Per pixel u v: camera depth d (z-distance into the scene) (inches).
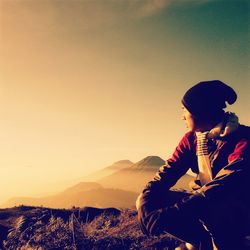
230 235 78.6
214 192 78.4
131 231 184.5
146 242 161.2
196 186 92.4
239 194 79.0
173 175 92.9
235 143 85.0
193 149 93.2
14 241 171.8
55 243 161.9
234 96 88.2
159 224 78.3
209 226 78.3
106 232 187.6
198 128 88.9
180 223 78.0
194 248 83.5
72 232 167.9
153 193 85.2
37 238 163.9
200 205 77.7
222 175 80.3
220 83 88.0
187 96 88.0
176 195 87.9
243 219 78.7
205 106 86.0
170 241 159.6
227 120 86.3
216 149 87.2
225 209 77.8
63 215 257.9
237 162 80.9
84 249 159.3
